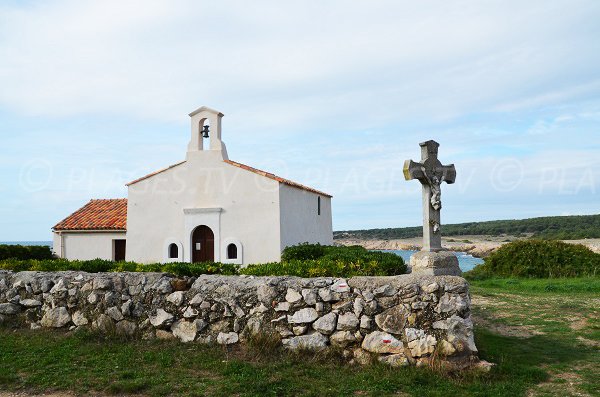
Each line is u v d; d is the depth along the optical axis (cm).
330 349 788
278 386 676
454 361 741
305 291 823
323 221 2739
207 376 722
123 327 909
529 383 715
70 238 2519
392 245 8788
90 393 662
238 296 859
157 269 1211
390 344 767
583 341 984
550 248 2611
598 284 1858
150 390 666
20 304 994
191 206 2195
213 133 2222
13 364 769
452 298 768
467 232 10938
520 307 1337
